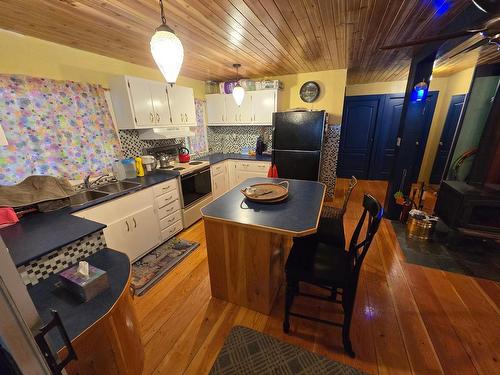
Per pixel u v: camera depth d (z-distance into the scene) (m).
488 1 1.16
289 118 3.33
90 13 1.48
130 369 1.19
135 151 2.91
